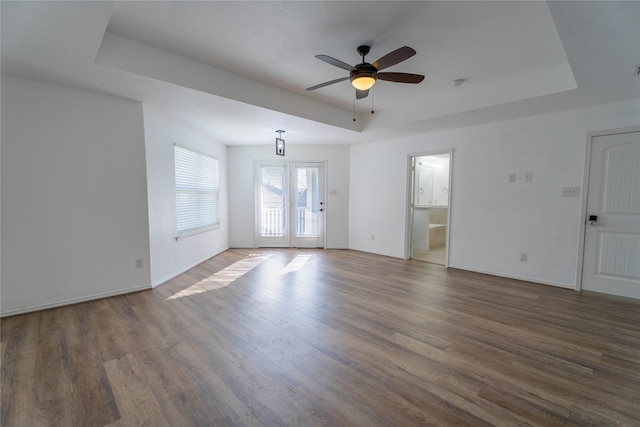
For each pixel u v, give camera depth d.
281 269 4.62
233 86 3.23
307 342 2.36
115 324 2.64
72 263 3.08
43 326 2.59
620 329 2.58
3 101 2.67
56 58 2.35
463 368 2.01
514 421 1.55
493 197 4.25
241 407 1.65
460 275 4.30
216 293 3.49
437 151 4.83
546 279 3.84
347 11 2.13
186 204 4.56
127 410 1.62
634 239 3.27
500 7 2.07
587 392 1.78
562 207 3.69
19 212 2.79
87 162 3.11
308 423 1.54
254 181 6.29
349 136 5.23
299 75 3.28
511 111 3.66
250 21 2.27
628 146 3.26
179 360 2.09
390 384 1.85
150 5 2.06
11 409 1.61
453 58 2.84
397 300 3.29
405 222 5.34
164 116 3.86
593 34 1.98
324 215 6.34
